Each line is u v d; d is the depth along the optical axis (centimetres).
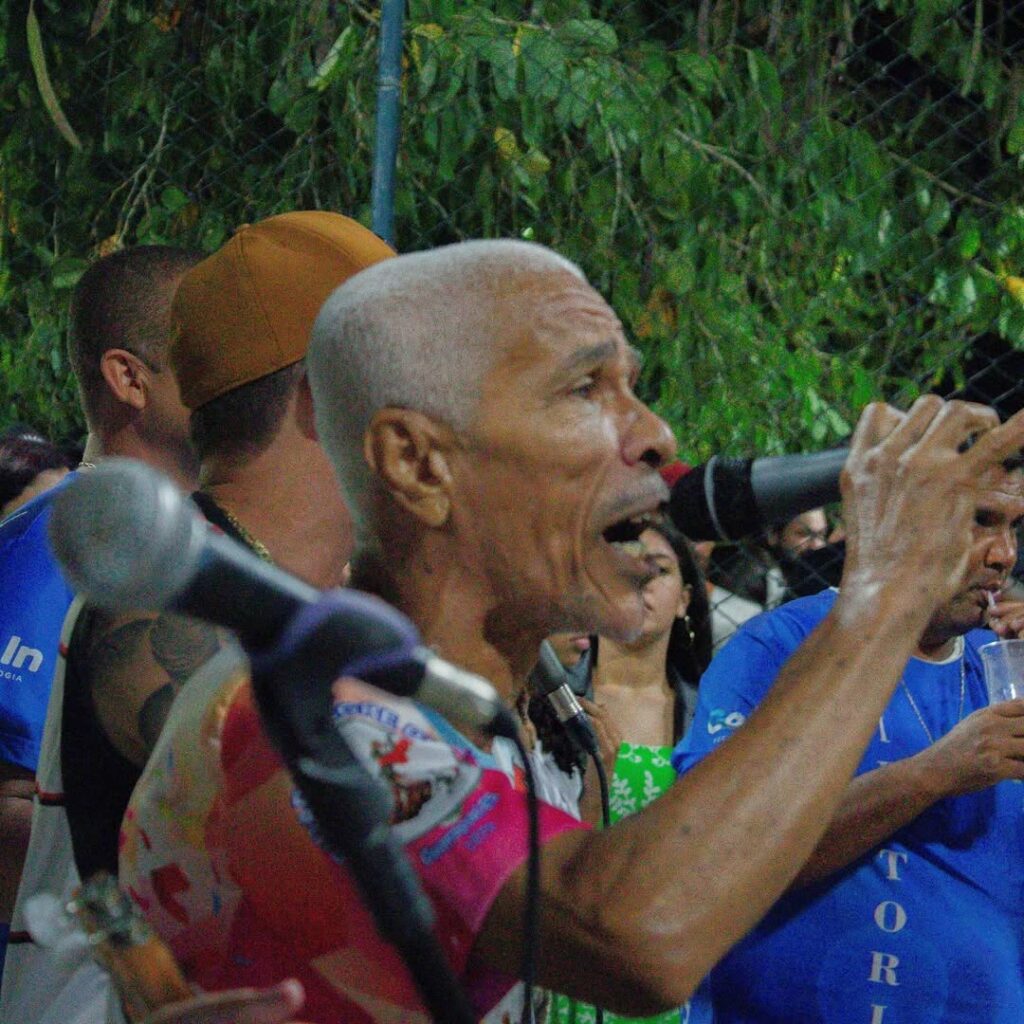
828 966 366
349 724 187
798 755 183
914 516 198
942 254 635
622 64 611
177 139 642
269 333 256
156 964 173
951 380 679
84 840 235
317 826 164
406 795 186
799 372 599
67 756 238
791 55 630
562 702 307
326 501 259
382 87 513
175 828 195
